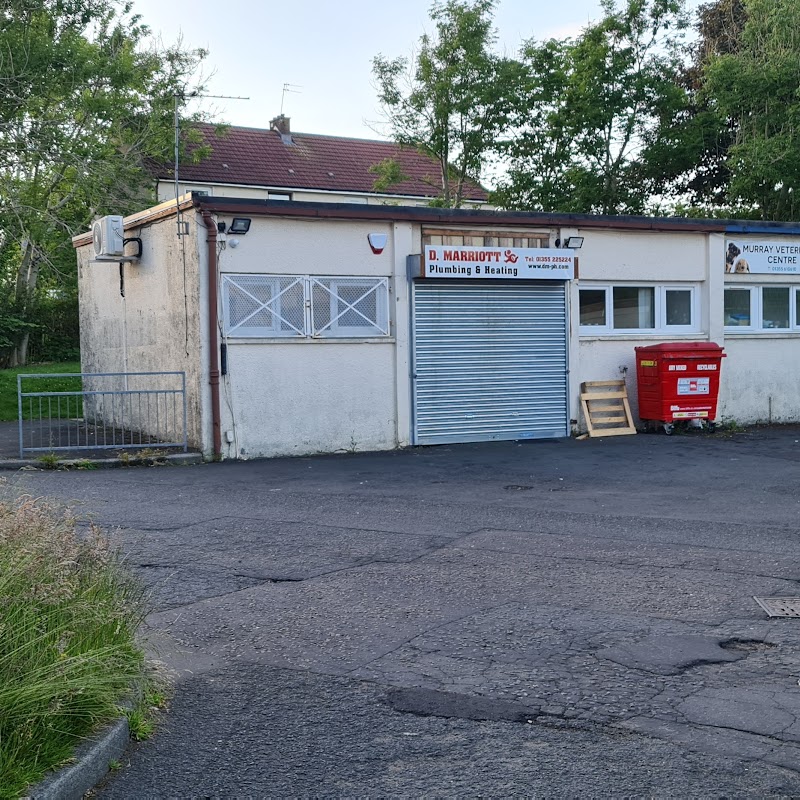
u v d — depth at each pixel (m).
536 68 34.41
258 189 40.12
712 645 5.59
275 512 9.89
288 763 4.12
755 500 10.30
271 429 14.36
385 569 7.48
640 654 5.45
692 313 17.52
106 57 31.12
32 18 29.25
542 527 9.02
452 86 32.56
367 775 4.00
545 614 6.23
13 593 4.31
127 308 16.72
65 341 34.03
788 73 30.64
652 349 16.28
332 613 6.33
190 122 34.47
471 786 3.89
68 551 4.86
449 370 15.62
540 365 16.31
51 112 30.00
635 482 11.62
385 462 13.68
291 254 14.42
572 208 33.66
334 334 14.79
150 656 5.32
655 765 4.06
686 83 37.91
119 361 17.19
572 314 16.48
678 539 8.42
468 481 11.87
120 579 5.31
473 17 32.12
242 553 8.06
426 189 43.09
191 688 5.01
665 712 4.62
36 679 3.94
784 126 31.11
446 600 6.59
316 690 4.97
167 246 14.93
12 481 11.90
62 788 3.65
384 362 15.16
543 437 16.36
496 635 5.82
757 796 3.79
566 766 4.06
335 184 41.78
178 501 10.56
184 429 13.87
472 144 33.31
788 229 17.95
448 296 15.57
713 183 36.56
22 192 28.39
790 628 5.88
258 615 6.31
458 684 5.03
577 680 5.06
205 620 6.21
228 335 14.05
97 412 18.17
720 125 34.00
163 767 4.07
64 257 32.31
